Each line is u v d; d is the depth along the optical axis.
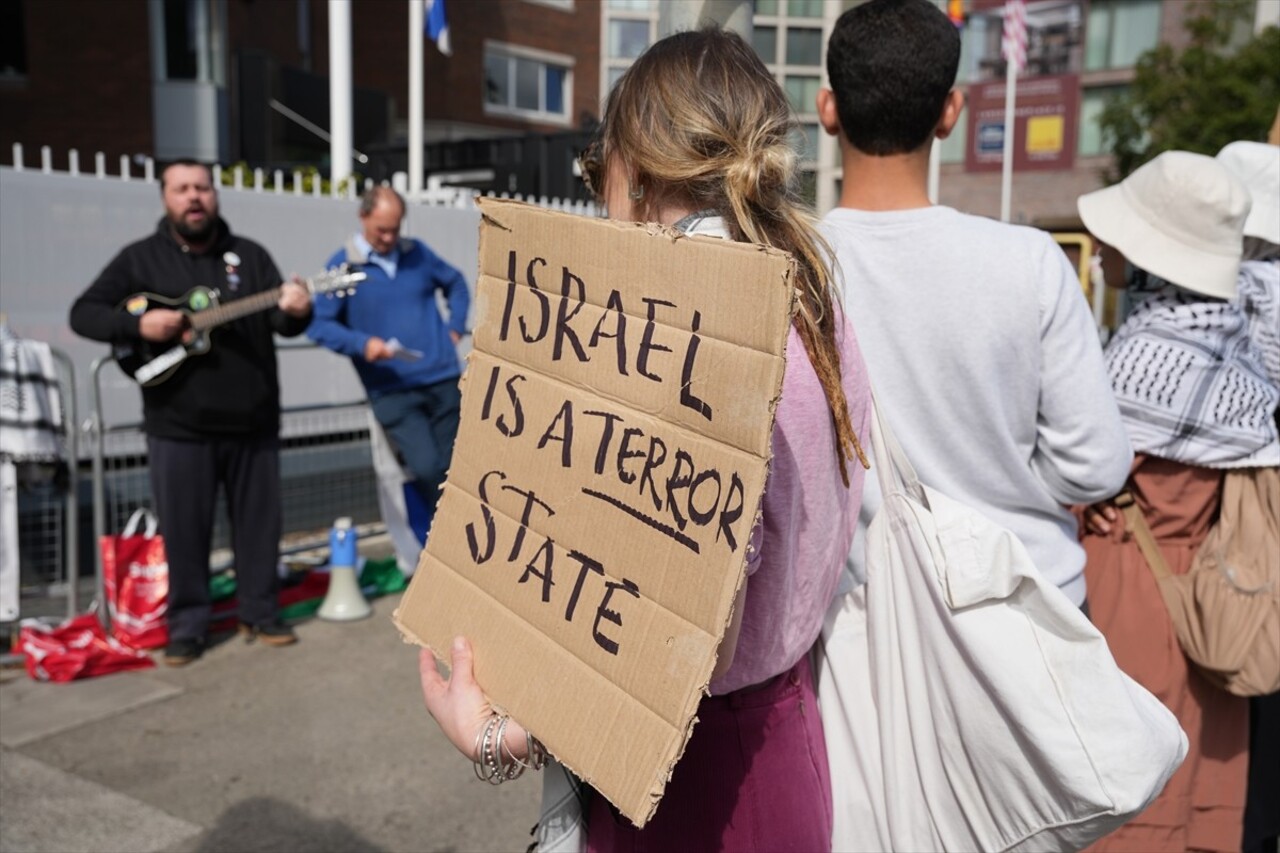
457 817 3.20
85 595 4.82
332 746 3.63
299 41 19.19
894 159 1.80
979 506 1.80
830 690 1.61
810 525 1.34
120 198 6.61
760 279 1.08
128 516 4.89
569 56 22.19
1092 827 1.43
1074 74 25.94
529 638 1.29
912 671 1.55
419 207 8.19
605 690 1.20
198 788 3.32
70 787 3.30
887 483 1.55
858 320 1.75
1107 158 25.88
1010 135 15.62
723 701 1.41
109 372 6.62
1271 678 2.22
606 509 1.22
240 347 4.30
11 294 6.21
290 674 4.25
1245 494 2.31
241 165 8.34
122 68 16.67
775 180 1.30
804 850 1.46
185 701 3.97
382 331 5.06
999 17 26.38
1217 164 2.28
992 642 1.46
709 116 1.27
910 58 1.73
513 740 1.31
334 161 8.97
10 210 6.17
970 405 1.73
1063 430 1.76
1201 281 2.26
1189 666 2.38
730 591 1.10
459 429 1.43
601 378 1.24
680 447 1.16
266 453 4.47
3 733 3.66
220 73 17.23
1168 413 2.29
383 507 5.30
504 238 1.37
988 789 1.50
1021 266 1.70
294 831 3.09
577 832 1.45
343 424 5.83
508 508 1.34
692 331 1.14
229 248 4.32
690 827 1.40
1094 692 1.43
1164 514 2.36
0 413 4.08
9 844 2.96
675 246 1.16
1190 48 19.20
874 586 1.57
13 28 16.27
